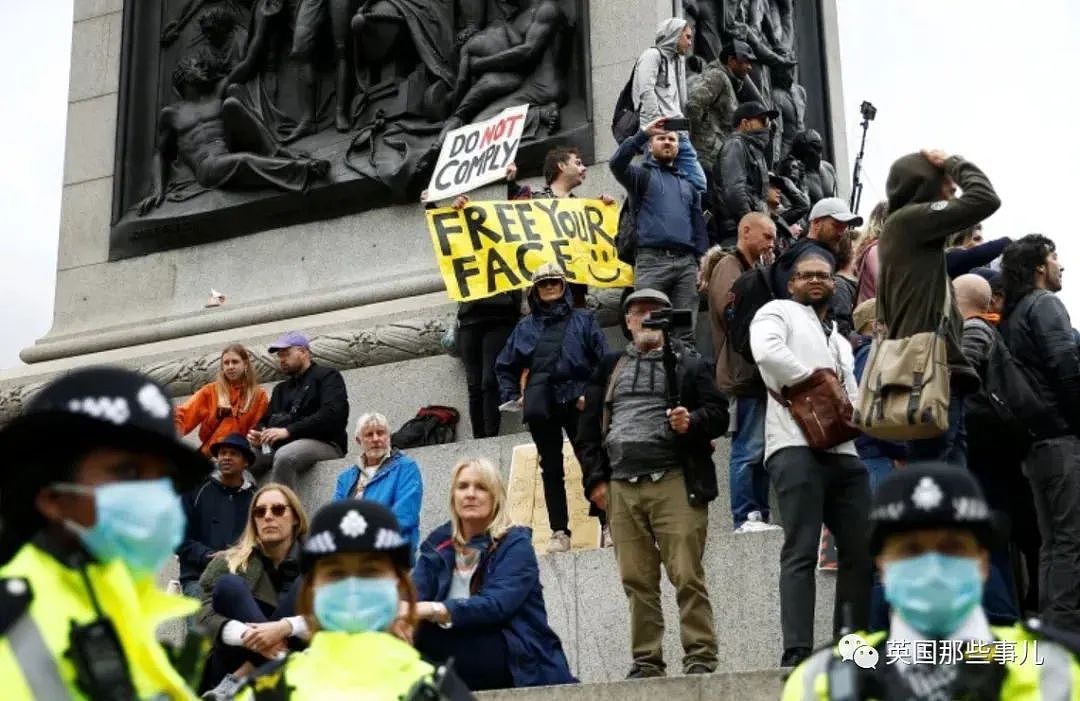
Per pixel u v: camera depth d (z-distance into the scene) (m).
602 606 12.65
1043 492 10.88
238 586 10.30
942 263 10.32
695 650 10.89
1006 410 10.96
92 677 4.56
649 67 14.93
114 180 18.91
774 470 10.37
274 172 17.81
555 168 15.48
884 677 5.34
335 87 17.89
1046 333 10.98
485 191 17.00
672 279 14.07
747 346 11.66
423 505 14.53
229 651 10.11
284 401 14.89
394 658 5.95
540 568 12.88
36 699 4.48
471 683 10.09
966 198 10.12
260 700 5.84
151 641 4.71
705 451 11.16
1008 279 11.34
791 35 20.45
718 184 15.77
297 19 17.98
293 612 10.20
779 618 12.09
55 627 4.57
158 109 18.97
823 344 10.56
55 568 4.69
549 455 13.20
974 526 5.47
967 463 11.18
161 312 18.33
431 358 16.58
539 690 9.89
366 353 16.72
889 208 10.59
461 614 9.97
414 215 17.39
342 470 14.51
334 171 17.59
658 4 16.86
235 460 13.29
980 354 11.07
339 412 14.78
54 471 4.80
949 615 5.45
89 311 18.69
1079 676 5.24
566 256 15.02
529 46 16.86
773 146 18.58
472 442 14.57
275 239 17.98
